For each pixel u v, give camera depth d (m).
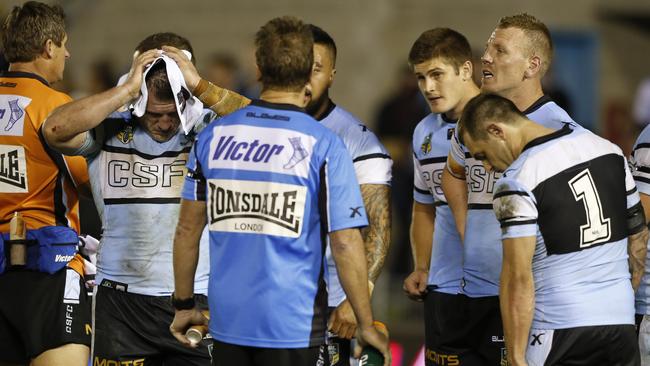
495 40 16.88
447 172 17.80
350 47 45.91
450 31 17.91
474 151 15.31
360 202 14.70
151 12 46.94
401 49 47.41
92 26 46.94
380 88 45.91
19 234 17.28
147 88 16.33
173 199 17.11
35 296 17.48
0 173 17.34
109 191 17.12
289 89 14.74
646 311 17.78
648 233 16.95
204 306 17.38
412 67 18.05
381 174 17.86
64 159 17.41
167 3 46.94
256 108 14.73
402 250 34.75
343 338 17.70
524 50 16.70
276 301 14.45
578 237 14.86
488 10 48.16
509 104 15.20
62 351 17.53
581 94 49.91
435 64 17.70
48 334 17.47
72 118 15.96
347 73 45.50
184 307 15.77
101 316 17.42
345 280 14.66
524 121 15.15
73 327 17.56
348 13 46.62
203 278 17.45
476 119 15.11
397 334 32.09
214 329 14.88
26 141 17.25
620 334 15.12
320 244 14.75
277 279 14.44
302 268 14.58
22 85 17.42
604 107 46.44
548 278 14.98
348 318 16.97
